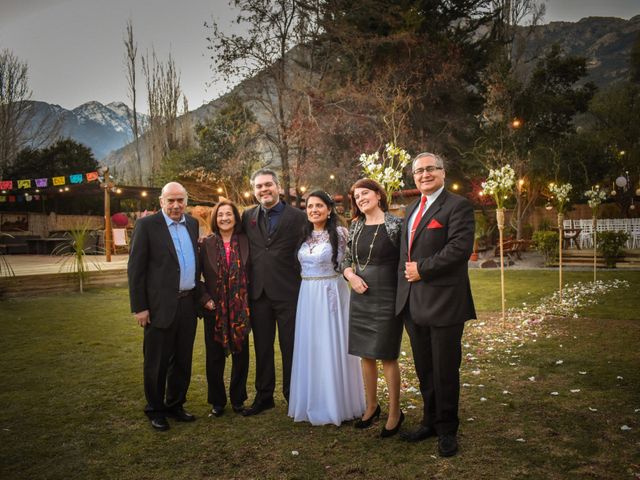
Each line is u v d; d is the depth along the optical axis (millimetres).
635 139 26375
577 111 25953
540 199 23312
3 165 25703
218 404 3510
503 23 25906
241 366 3570
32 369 4602
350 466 2629
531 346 5227
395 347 3062
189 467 2658
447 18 24375
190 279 3420
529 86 24797
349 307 3203
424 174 2918
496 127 20203
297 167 19438
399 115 19656
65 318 7113
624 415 3240
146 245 3316
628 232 17594
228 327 3428
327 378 3281
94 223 22359
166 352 3324
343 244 3416
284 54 19344
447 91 22391
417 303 2850
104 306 8148
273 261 3500
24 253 18703
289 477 2523
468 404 3551
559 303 7961
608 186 22859
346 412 3326
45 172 26000
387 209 3299
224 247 3549
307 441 2998
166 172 25000
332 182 19812
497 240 19719
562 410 3371
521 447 2807
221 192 20281
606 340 5355
